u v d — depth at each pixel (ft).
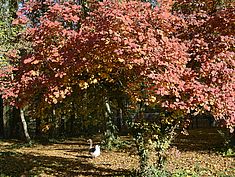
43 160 60.03
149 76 28.02
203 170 45.68
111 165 52.70
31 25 41.68
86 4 38.65
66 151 72.38
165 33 32.76
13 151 74.08
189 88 29.19
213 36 34.91
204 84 31.53
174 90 28.84
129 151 64.34
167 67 29.43
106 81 38.11
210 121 111.14
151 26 31.22
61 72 30.53
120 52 27.55
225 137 61.36
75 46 31.09
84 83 31.96
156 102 32.76
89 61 30.68
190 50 33.50
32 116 38.40
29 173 49.32
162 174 39.99
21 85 33.53
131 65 29.78
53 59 31.63
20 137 104.78
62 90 32.14
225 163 49.78
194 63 34.09
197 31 36.83
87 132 108.17
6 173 49.80
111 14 28.27
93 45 29.32
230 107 29.96
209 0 40.32
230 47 34.63
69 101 41.09
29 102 36.35
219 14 34.81
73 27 37.11
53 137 99.96
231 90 30.19
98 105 44.80
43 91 34.58
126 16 28.43
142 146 39.88
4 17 72.28
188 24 36.24
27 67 34.65
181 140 74.28
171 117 38.11
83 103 42.68
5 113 107.65
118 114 91.61
